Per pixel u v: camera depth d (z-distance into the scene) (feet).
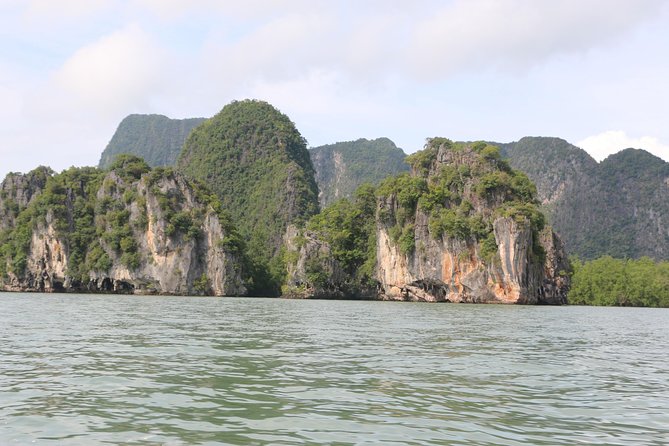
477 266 378.12
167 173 464.24
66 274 462.60
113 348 96.48
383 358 90.22
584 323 188.55
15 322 145.89
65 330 125.80
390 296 428.97
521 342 120.16
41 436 47.47
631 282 442.91
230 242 452.35
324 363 84.33
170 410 56.03
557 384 72.79
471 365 85.20
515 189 396.37
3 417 52.90
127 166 485.97
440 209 400.47
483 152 415.23
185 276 440.04
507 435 49.67
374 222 487.61
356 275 475.72
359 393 64.23
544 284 394.32
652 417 56.80
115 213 460.55
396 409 57.41
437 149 442.50
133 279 447.42
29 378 69.97
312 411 56.18
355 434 48.96
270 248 622.54
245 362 84.38
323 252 467.11
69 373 73.36
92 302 274.16
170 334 121.29
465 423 52.95
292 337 120.26
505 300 366.22
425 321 179.01
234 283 453.17
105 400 59.57
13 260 475.31
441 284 393.70
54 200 475.72
